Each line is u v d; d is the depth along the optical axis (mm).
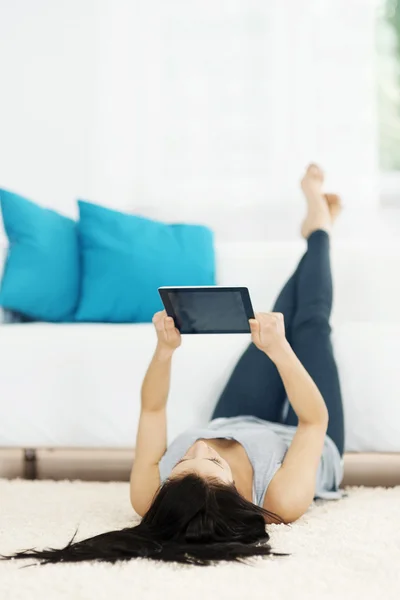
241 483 1682
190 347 2314
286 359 1744
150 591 1173
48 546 1492
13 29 3551
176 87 3527
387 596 1147
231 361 2295
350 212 3410
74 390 2314
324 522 1652
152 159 3516
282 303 2361
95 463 2725
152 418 1812
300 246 2869
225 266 2873
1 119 3551
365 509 1801
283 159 3471
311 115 3461
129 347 2305
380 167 3604
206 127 3518
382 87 3604
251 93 3498
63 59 3533
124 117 3514
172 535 1435
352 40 3459
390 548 1423
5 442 2344
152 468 1759
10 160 3549
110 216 2816
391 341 2238
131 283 2717
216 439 1814
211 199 3469
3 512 1814
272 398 2219
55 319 2766
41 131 3537
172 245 2789
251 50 3502
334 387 2123
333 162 3443
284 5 3480
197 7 3518
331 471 1980
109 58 3520
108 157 3512
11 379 2338
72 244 2832
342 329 2285
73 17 3529
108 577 1242
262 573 1265
